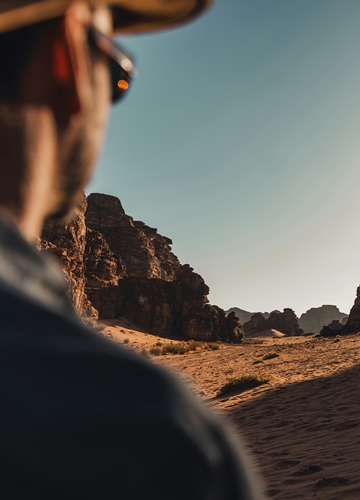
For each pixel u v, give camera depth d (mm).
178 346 48375
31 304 393
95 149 515
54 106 464
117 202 110375
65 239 55781
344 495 3770
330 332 79562
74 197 505
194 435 367
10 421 333
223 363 27891
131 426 343
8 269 404
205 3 548
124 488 328
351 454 5098
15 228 427
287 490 4164
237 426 8422
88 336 394
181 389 390
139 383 367
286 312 135000
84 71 478
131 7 541
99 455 333
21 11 408
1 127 434
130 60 543
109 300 70188
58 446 330
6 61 441
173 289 76125
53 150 466
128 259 98375
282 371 17062
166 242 122250
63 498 319
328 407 8539
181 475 345
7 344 364
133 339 56812
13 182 434
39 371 357
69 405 345
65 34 455
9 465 322
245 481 389
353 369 13812
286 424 7754
